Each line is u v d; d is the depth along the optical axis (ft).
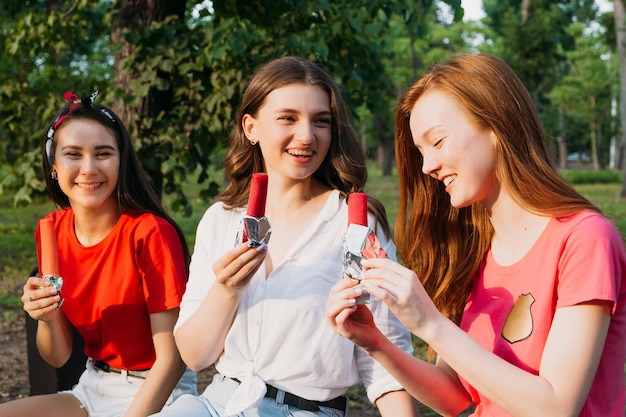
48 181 10.27
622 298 6.48
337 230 8.36
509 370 6.20
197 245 8.89
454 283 7.67
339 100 8.45
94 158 9.58
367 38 23.06
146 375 9.75
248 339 8.14
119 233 9.65
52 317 9.27
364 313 7.11
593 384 6.53
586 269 6.30
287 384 8.03
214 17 23.59
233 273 7.47
